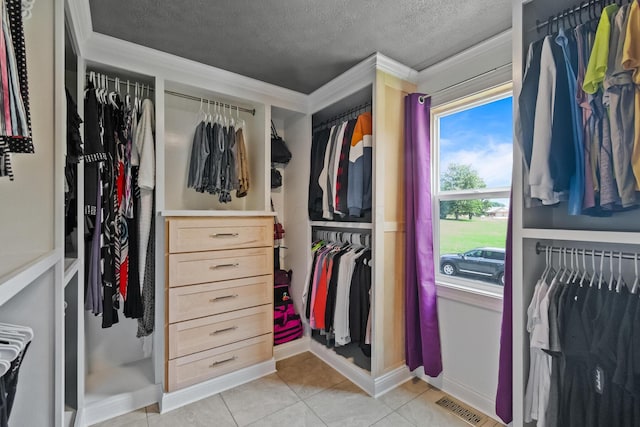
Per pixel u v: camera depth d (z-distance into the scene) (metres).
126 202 1.88
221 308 2.07
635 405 1.11
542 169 1.20
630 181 1.03
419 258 2.06
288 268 2.91
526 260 1.43
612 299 1.21
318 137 2.59
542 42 1.28
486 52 1.86
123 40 1.80
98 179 1.73
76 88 1.75
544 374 1.33
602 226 1.36
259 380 2.17
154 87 1.99
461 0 1.49
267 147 2.44
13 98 0.67
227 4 1.51
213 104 2.45
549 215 1.45
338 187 2.30
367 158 2.15
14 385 0.74
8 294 0.58
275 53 1.98
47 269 0.92
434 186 2.23
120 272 1.86
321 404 1.90
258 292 2.23
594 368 1.19
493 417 1.78
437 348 2.05
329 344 2.49
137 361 2.25
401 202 2.17
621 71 1.03
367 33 1.76
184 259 1.93
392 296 2.12
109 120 1.83
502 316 1.68
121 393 1.83
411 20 1.64
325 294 2.36
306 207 2.65
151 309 1.99
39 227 1.01
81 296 1.66
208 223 2.02
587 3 1.25
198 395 1.95
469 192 2.02
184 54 1.98
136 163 1.92
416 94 2.10
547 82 1.22
